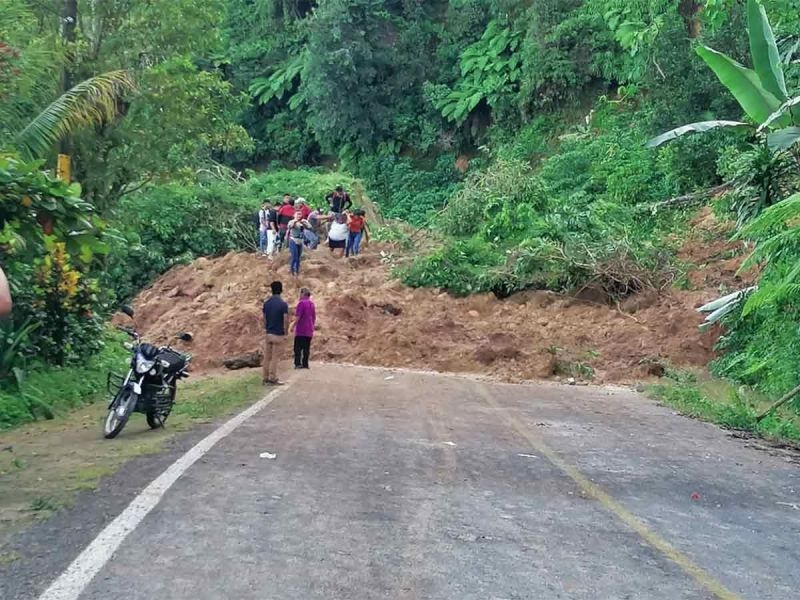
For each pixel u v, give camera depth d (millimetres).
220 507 5883
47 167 17781
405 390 13383
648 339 17391
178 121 20047
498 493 6758
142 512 5684
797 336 13828
